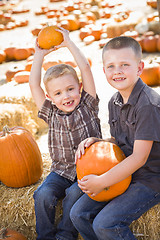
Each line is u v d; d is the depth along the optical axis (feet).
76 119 7.95
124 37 6.93
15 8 52.75
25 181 8.66
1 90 15.55
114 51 6.79
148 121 6.50
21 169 8.46
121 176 6.48
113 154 6.89
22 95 14.33
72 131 7.94
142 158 6.50
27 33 35.86
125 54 6.73
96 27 27.99
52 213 7.78
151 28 25.20
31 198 8.27
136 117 6.74
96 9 36.76
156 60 16.66
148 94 6.73
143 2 39.91
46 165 9.79
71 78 7.70
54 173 8.18
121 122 7.34
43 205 7.65
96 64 20.17
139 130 6.56
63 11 40.93
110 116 7.77
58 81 7.57
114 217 6.56
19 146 8.52
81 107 8.05
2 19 42.80
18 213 8.31
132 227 7.50
